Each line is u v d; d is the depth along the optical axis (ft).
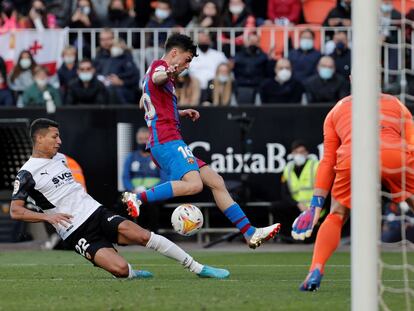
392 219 142.82
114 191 156.15
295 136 156.25
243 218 89.35
